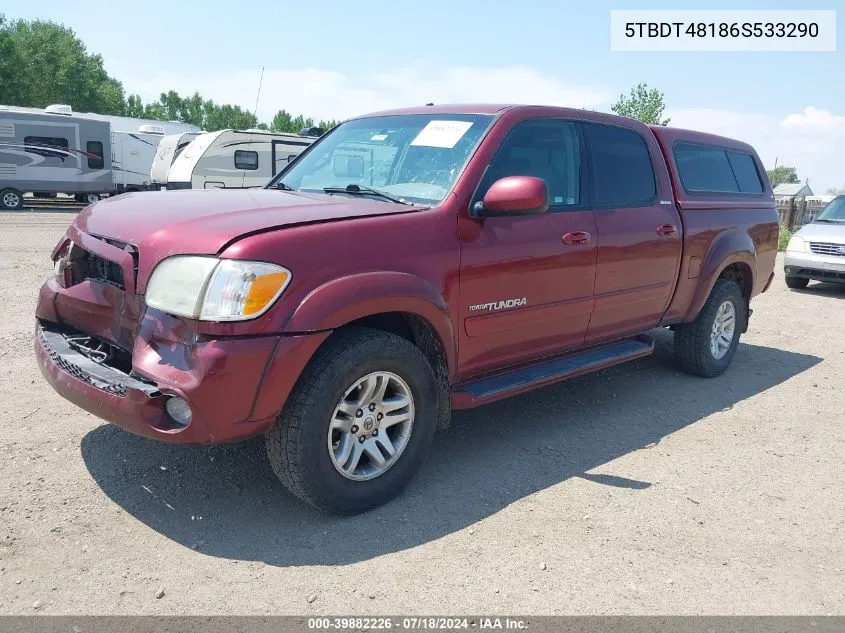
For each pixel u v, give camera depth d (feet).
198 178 63.82
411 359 11.19
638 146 16.56
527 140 13.62
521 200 11.60
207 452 13.08
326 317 9.92
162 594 8.91
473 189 12.34
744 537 10.98
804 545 10.83
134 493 11.46
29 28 189.06
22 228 57.06
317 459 10.29
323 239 10.27
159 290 9.81
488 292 12.51
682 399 17.88
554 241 13.61
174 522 10.68
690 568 10.04
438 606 8.91
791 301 34.55
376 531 10.67
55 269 12.66
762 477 13.25
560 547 10.43
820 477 13.35
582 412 16.57
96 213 12.10
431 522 11.02
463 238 12.04
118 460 12.56
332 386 10.22
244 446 13.46
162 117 285.02
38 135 80.64
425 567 9.76
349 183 13.83
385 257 10.89
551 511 11.53
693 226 17.52
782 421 16.48
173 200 11.99
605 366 15.53
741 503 12.14
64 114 83.97
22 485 11.48
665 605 9.16
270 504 11.35
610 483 12.71
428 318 11.37
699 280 18.02
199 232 10.00
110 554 9.75
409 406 11.45
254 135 66.03
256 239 9.73
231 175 65.46
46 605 8.61
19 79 166.91
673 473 13.28
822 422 16.49
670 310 17.47
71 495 11.28
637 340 17.30
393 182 13.17
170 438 9.55
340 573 9.53
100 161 85.20
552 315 13.98
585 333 15.17
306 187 14.32
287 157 68.59
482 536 10.65
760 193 21.17
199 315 9.34
